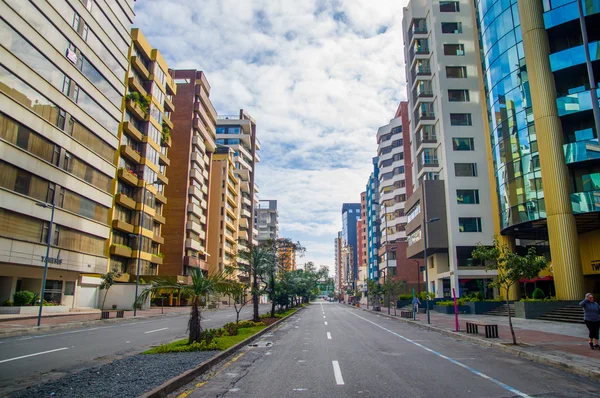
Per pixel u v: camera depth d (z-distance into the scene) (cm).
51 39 3219
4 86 2747
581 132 2939
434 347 1441
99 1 3947
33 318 2811
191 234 6569
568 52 2964
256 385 812
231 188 8919
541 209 3031
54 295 3581
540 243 4072
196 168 6712
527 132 3189
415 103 5591
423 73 5353
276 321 2609
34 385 761
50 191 3256
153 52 5300
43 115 3148
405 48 6200
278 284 3697
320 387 794
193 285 1338
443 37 5103
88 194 3812
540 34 3088
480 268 4497
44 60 3142
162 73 5559
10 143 2814
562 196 2850
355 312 4841
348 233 18525
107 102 4153
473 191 4675
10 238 2848
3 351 1312
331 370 976
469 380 861
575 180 2953
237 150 10306
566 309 2636
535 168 3098
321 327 2358
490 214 4600
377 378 880
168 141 5762
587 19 2947
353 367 1019
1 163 2762
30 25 2977
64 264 3441
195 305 1339
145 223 4969
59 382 771
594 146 2797
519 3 3253
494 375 920
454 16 5166
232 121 10525
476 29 4184
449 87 4944
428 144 5097
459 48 5075
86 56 3731
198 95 6756
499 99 3516
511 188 3319
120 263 4578
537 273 1461
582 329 2034
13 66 2822
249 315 3638
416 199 5200
